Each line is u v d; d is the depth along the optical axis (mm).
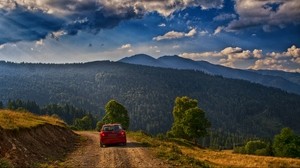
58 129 36750
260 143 128125
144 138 40000
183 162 19984
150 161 19859
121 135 29391
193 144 74250
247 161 32125
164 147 28531
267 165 29156
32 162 17922
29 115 40812
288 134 89000
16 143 19969
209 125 84500
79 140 37812
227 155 39781
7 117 27734
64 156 22859
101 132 29641
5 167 14648
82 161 20203
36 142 23844
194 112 83000
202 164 20531
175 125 89938
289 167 29516
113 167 17906
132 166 18141
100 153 24266
